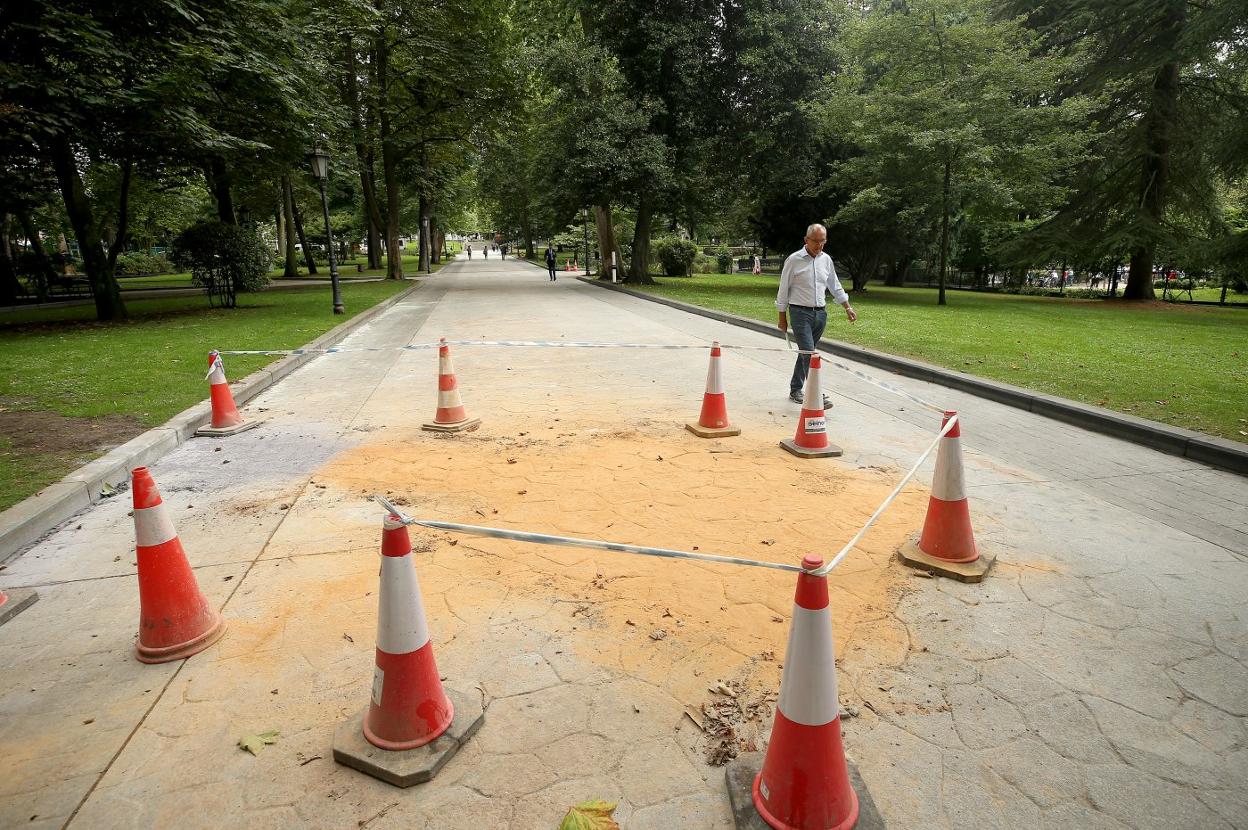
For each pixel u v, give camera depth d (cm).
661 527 430
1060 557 395
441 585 357
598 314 1739
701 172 2694
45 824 210
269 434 645
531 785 226
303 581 361
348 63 2702
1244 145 1970
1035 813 216
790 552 396
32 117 1165
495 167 3869
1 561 384
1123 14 2194
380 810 216
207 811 215
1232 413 686
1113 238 2288
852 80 2198
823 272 730
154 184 2989
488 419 702
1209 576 372
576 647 302
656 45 2262
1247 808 218
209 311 1745
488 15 2922
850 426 686
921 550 389
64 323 1496
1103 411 688
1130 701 269
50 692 273
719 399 648
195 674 284
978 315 1761
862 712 261
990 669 288
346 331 1364
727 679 279
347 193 4531
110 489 492
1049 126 1953
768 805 211
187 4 1313
